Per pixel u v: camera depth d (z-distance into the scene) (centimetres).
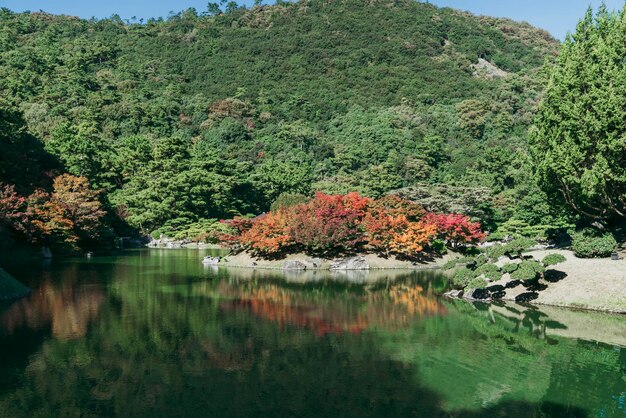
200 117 12231
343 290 3127
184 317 2319
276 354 1758
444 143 10594
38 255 4869
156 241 6888
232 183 8038
